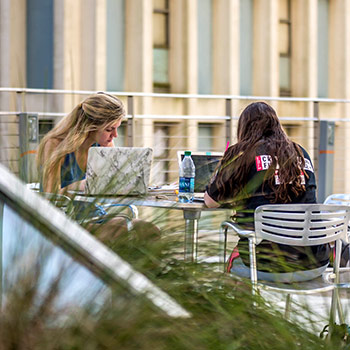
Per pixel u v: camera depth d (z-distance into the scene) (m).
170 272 4.12
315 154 25.42
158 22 50.44
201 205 8.84
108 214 4.54
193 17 50.91
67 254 3.81
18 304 3.48
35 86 40.38
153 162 6.76
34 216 3.88
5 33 39.22
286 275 6.95
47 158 5.22
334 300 7.25
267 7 54.81
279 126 8.84
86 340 3.38
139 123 47.41
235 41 53.00
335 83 58.53
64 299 3.60
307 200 8.73
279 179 8.51
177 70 50.88
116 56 47.06
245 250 5.62
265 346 3.90
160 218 4.47
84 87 43.12
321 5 58.28
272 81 54.91
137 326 3.50
